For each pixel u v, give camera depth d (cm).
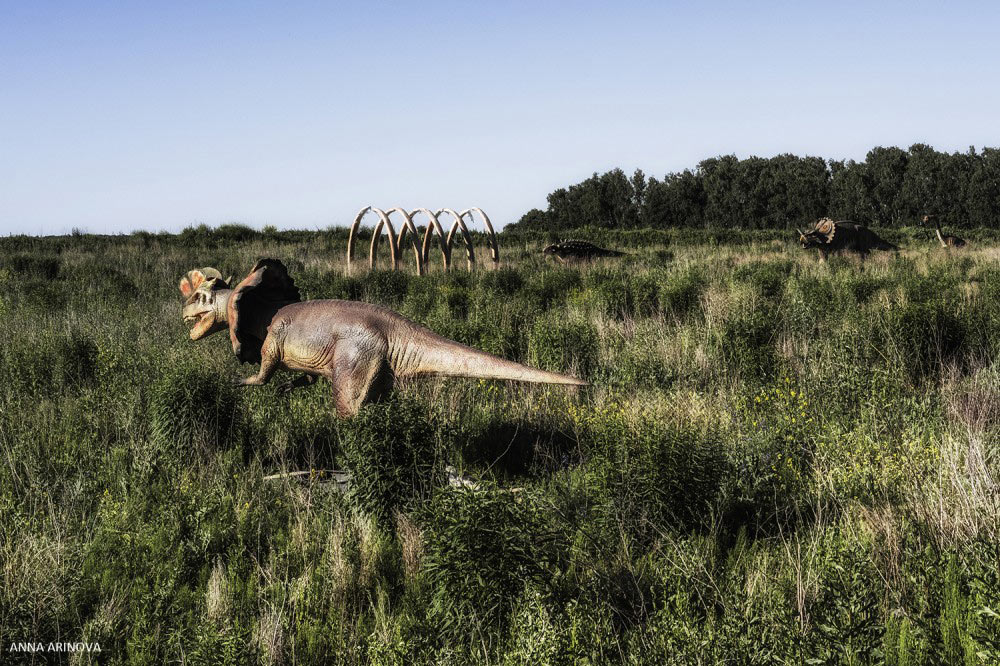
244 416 718
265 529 539
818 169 7638
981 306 1059
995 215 6519
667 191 7362
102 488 611
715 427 615
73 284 1752
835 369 809
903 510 479
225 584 460
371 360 641
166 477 625
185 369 712
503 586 409
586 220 7581
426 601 445
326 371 665
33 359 944
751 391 786
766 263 1902
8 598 420
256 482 610
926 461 546
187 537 518
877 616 359
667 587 416
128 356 963
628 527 500
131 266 2152
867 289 1338
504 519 425
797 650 343
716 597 413
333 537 498
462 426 702
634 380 839
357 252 2770
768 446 602
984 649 324
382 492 537
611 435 579
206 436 675
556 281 1608
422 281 1688
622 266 2102
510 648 381
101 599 454
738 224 7056
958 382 788
